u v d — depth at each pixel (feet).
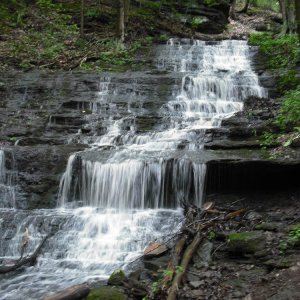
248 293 19.30
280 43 57.93
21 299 21.13
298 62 52.31
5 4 67.46
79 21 67.92
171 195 31.09
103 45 60.64
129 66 55.57
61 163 33.71
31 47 57.57
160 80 46.65
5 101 44.91
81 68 53.72
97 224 28.45
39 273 24.11
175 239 25.48
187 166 30.94
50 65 54.19
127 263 24.29
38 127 39.96
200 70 55.57
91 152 34.30
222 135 36.32
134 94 45.96
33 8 69.00
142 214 29.71
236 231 25.46
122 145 36.96
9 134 38.50
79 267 24.63
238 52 59.98
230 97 46.57
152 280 21.75
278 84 47.06
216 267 22.02
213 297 19.24
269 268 21.35
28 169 33.83
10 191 32.60
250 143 34.12
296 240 22.62
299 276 19.70
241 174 30.60
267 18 95.66
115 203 31.60
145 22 69.87
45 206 31.96
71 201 32.42
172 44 64.75
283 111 37.91
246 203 29.27
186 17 75.61
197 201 30.60
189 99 45.91
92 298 19.26
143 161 31.58
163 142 35.78
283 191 30.07
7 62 53.42
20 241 27.45
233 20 93.45
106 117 41.45
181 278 20.70
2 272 24.21
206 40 69.82
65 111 43.19
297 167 29.78
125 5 67.21
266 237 23.54
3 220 29.25
